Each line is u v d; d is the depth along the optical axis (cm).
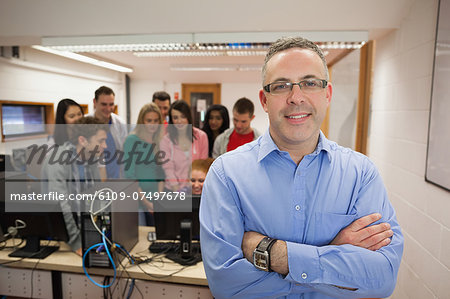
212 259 90
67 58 472
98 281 171
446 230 152
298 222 93
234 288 88
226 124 325
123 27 261
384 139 246
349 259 83
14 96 374
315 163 97
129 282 167
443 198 155
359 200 94
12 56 365
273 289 86
